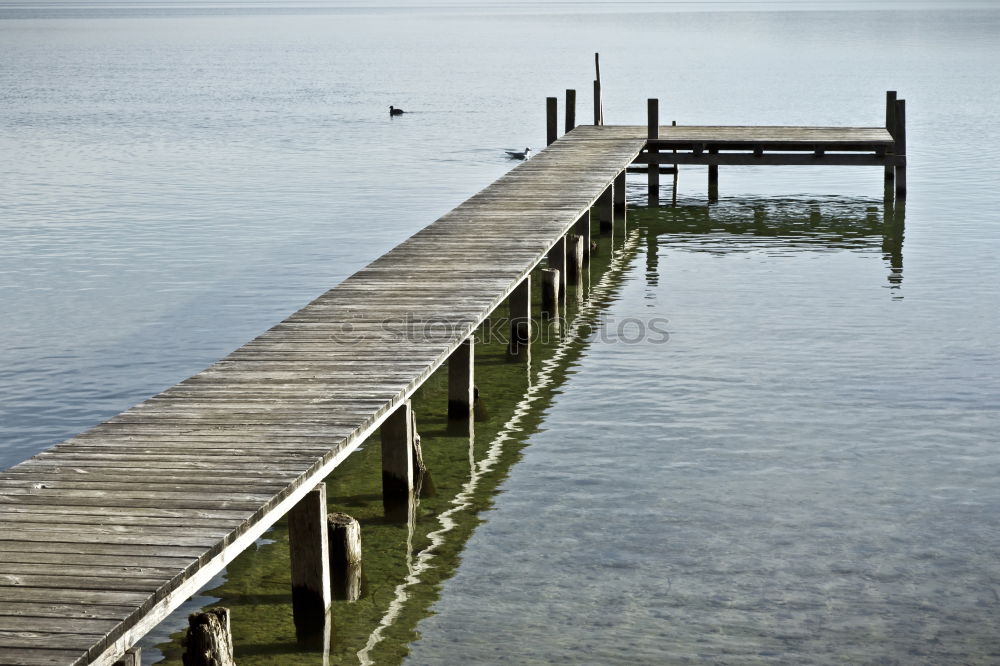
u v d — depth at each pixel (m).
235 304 17.38
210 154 34.97
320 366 10.68
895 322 16.28
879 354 14.78
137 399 13.27
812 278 19.03
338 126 42.34
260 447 8.60
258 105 50.03
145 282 18.70
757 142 25.06
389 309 12.65
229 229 23.17
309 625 8.39
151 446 8.63
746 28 133.00
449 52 92.75
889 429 12.19
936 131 38.28
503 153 34.78
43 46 101.56
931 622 8.37
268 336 11.70
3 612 6.12
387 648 8.09
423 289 13.52
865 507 10.31
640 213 25.58
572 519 10.16
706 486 10.80
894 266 19.83
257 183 29.25
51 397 13.31
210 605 8.71
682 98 50.50
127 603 6.22
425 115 45.78
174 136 39.56
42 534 7.08
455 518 10.23
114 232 22.81
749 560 9.32
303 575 8.33
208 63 79.06
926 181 28.86
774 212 25.45
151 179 29.89
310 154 34.88
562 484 10.94
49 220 24.08
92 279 18.91
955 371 14.06
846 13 188.25
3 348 15.14
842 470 11.14
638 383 13.87
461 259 15.02
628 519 10.12
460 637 8.21
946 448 11.67
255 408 9.51
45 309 17.05
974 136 36.94
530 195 19.61
